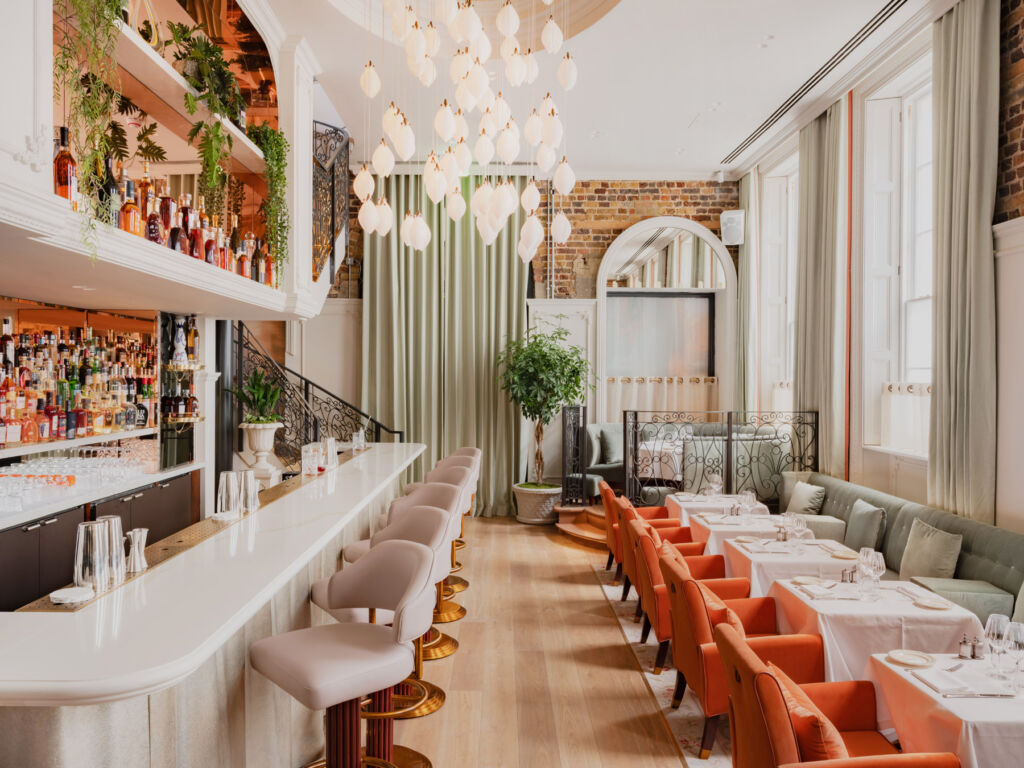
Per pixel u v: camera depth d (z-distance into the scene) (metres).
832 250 6.89
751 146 8.39
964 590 4.17
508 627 5.17
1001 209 4.77
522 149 8.43
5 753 1.74
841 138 6.74
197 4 4.39
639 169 9.40
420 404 9.32
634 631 5.09
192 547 2.76
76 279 3.14
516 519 9.17
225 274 3.74
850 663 3.30
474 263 9.37
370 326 9.38
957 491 4.96
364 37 5.28
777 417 8.97
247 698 2.63
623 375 10.08
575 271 9.62
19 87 2.05
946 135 5.11
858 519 5.76
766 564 4.30
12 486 3.44
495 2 5.66
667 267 10.02
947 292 5.10
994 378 4.71
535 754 3.38
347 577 2.86
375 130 7.79
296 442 7.84
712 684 3.24
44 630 1.86
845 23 5.44
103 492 4.04
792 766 2.03
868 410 6.52
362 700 3.29
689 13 5.28
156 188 3.88
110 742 1.88
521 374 8.70
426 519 3.41
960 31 4.98
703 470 7.80
